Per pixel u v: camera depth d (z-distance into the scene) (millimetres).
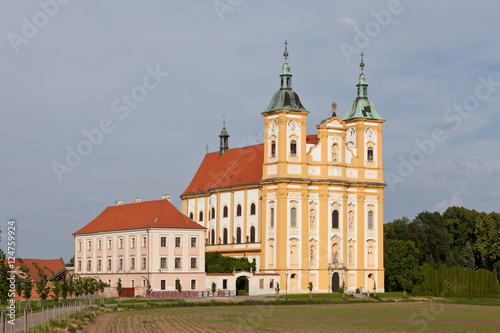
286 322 95812
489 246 199625
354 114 160500
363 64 163750
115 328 85000
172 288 143875
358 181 157250
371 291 156625
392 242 165375
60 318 86812
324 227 151500
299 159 150375
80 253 167875
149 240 144000
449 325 94562
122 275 151875
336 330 86250
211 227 171875
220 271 148250
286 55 153375
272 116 151500
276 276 146375
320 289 149875
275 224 149000
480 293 161625
